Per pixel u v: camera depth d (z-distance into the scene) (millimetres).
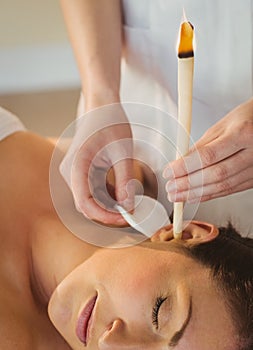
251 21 1380
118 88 1442
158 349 1200
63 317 1283
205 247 1290
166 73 1532
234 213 1487
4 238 1428
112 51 1463
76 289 1274
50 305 1295
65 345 1396
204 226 1366
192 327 1194
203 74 1457
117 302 1231
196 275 1249
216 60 1436
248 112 1205
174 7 1445
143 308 1218
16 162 1522
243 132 1159
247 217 1485
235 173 1171
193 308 1208
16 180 1500
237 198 1474
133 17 1522
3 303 1350
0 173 1498
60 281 1406
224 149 1152
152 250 1289
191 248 1287
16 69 2393
